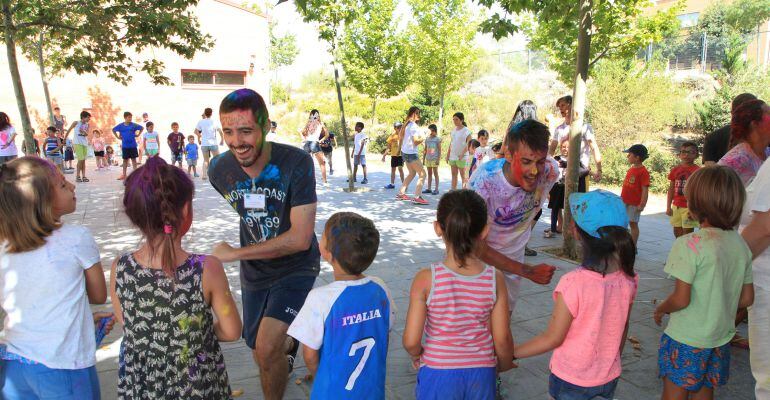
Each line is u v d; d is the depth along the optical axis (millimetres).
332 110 35875
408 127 10695
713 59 25969
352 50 22859
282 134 30562
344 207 10281
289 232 2877
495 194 3160
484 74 37094
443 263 2549
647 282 5949
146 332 2080
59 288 2254
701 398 2896
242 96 2713
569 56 13922
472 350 2480
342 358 2354
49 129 13727
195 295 2094
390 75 23484
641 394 3559
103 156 16781
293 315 2873
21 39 7633
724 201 2727
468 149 11039
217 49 24219
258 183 2947
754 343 3113
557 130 7969
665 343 2928
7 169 2225
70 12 7875
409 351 2535
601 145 16641
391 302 2551
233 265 6160
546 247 7500
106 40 7914
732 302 2797
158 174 2029
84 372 2361
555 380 2615
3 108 20859
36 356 2229
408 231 8227
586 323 2492
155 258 2078
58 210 2363
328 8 11359
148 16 7469
